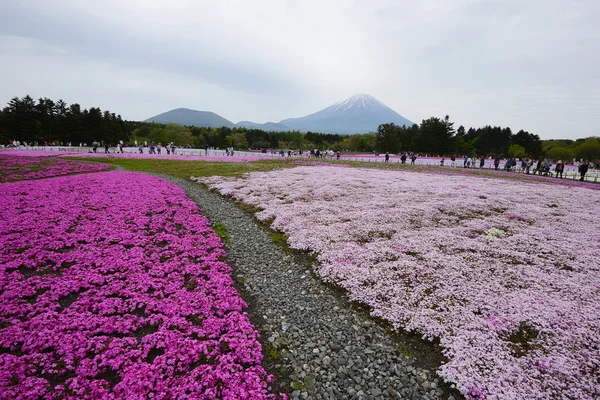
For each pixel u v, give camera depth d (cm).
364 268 1270
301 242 1536
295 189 2823
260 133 17925
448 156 12719
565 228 1803
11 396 613
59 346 771
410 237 1608
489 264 1321
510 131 14925
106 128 11669
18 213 1738
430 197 2533
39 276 1083
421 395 723
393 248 1469
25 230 1488
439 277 1204
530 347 855
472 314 973
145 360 771
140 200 2183
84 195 2239
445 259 1347
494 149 14338
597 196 2762
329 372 774
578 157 11875
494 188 3075
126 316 908
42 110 11831
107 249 1332
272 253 1465
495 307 1006
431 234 1650
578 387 708
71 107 12600
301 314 1010
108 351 759
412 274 1228
